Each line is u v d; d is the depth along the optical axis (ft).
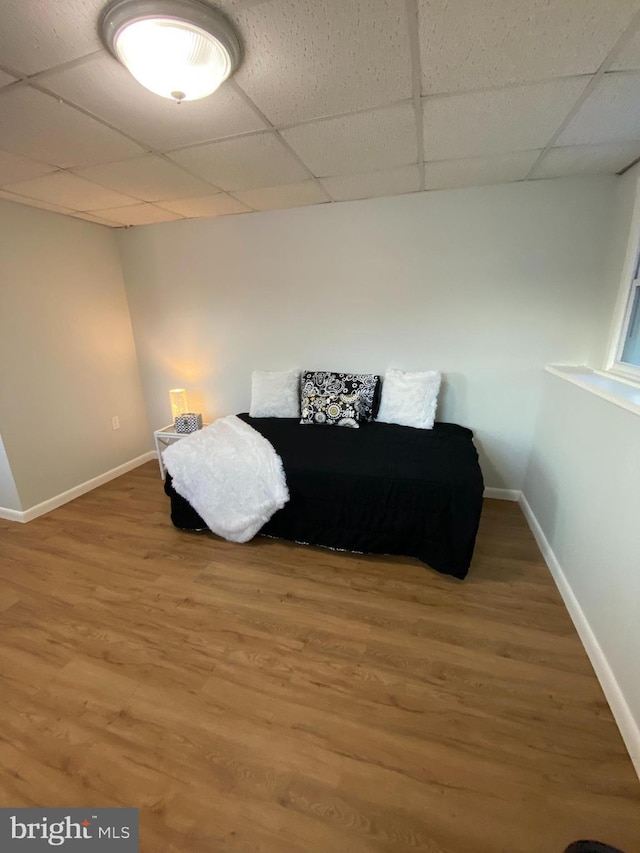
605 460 5.41
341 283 9.63
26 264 8.77
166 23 3.31
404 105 4.81
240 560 7.45
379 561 7.34
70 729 4.41
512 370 8.93
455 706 4.60
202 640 5.61
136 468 12.26
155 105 4.70
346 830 3.51
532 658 5.23
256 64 3.97
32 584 6.85
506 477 9.57
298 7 3.28
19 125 5.13
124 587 6.74
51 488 9.64
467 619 5.91
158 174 6.95
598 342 7.97
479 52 3.84
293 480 7.28
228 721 4.47
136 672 5.11
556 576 6.71
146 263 11.14
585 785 3.81
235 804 3.71
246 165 6.64
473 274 8.64
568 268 8.07
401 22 3.45
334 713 4.54
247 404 11.53
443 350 9.31
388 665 5.16
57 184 7.33
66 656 5.37
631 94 4.58
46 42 3.60
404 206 8.65
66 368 9.89
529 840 3.43
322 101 4.69
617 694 4.45
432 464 7.15
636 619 4.24
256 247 10.03
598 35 3.60
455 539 6.62
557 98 4.67
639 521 4.41
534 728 4.34
